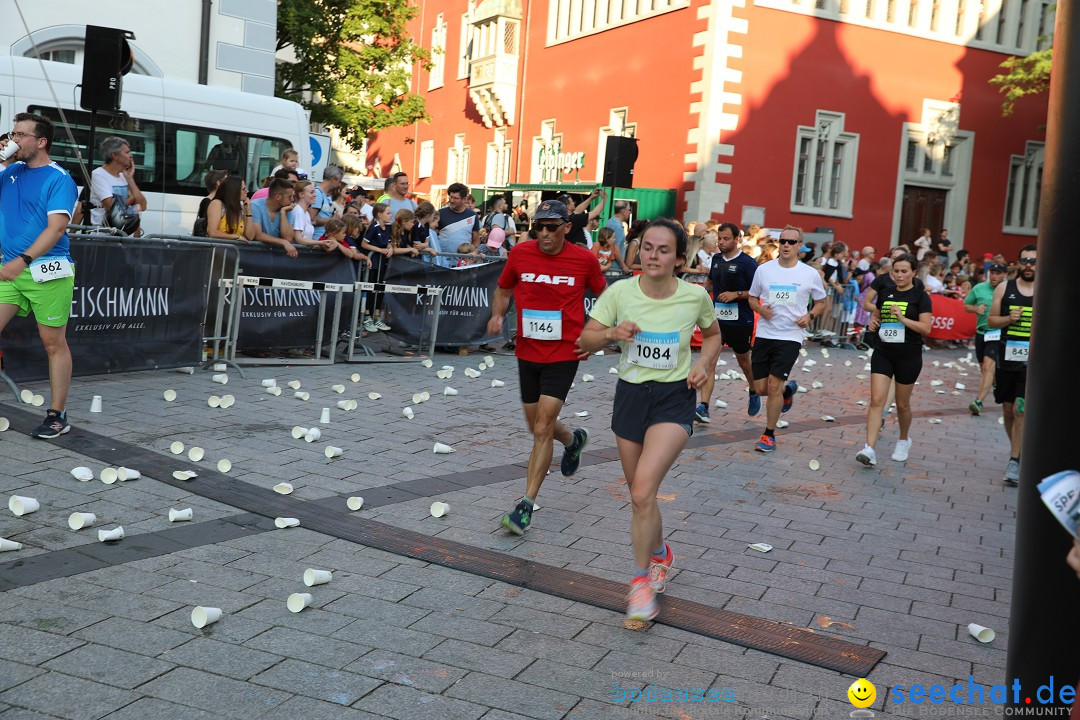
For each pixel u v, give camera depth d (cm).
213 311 892
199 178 1280
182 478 555
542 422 518
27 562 427
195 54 1622
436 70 3553
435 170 3547
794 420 973
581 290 523
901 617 446
